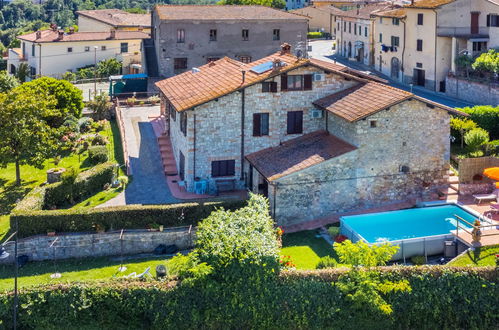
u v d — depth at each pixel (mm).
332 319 28047
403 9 81500
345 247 28781
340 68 47438
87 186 42625
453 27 70688
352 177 39094
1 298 27672
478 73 66812
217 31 75375
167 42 74062
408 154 39875
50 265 35094
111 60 91875
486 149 47094
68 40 92312
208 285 27438
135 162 48812
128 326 28078
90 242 35938
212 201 38000
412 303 28266
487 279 28578
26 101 44750
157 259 35250
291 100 42906
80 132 56344
